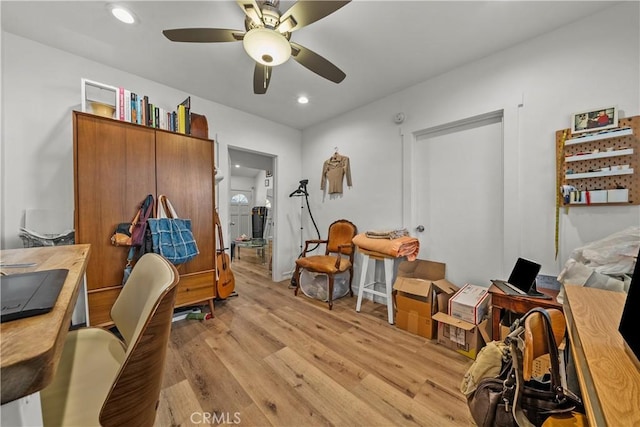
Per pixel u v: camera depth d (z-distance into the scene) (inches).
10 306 17.2
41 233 72.9
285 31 55.7
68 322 18.2
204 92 105.1
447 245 94.0
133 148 75.7
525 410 30.4
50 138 75.2
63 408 25.1
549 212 69.2
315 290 115.3
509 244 75.7
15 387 11.7
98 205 69.4
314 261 111.1
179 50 77.3
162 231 75.1
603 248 52.4
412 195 101.7
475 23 65.5
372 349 72.6
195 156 89.4
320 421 47.6
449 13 61.9
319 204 142.2
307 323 88.8
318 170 142.9
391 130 107.9
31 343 13.4
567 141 65.0
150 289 29.8
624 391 20.5
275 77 92.6
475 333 67.9
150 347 21.5
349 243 119.3
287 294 119.6
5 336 14.0
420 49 76.4
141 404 21.3
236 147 123.1
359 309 100.0
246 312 97.7
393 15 62.5
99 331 37.9
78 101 79.7
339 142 130.9
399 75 91.6
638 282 25.5
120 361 32.5
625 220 58.9
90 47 75.8
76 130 66.3
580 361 28.2
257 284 135.9
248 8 51.6
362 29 67.5
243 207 290.0
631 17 58.1
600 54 61.8
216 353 69.4
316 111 125.8
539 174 70.8
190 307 96.4
